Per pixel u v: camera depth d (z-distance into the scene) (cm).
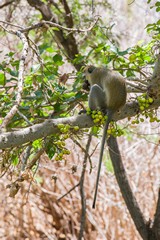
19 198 1566
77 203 1579
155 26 834
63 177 1558
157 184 1497
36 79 770
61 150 715
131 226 1501
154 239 1012
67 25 1111
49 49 859
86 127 693
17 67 814
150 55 835
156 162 1518
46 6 1140
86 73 830
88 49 1380
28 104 782
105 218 1518
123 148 1510
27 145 714
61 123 668
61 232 1594
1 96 773
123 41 1595
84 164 950
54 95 751
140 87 785
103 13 1359
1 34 1223
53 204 1589
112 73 782
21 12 1235
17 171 792
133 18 1744
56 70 819
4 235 1568
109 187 1524
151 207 1475
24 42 700
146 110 739
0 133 617
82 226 991
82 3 1252
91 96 772
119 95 743
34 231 1592
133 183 1480
